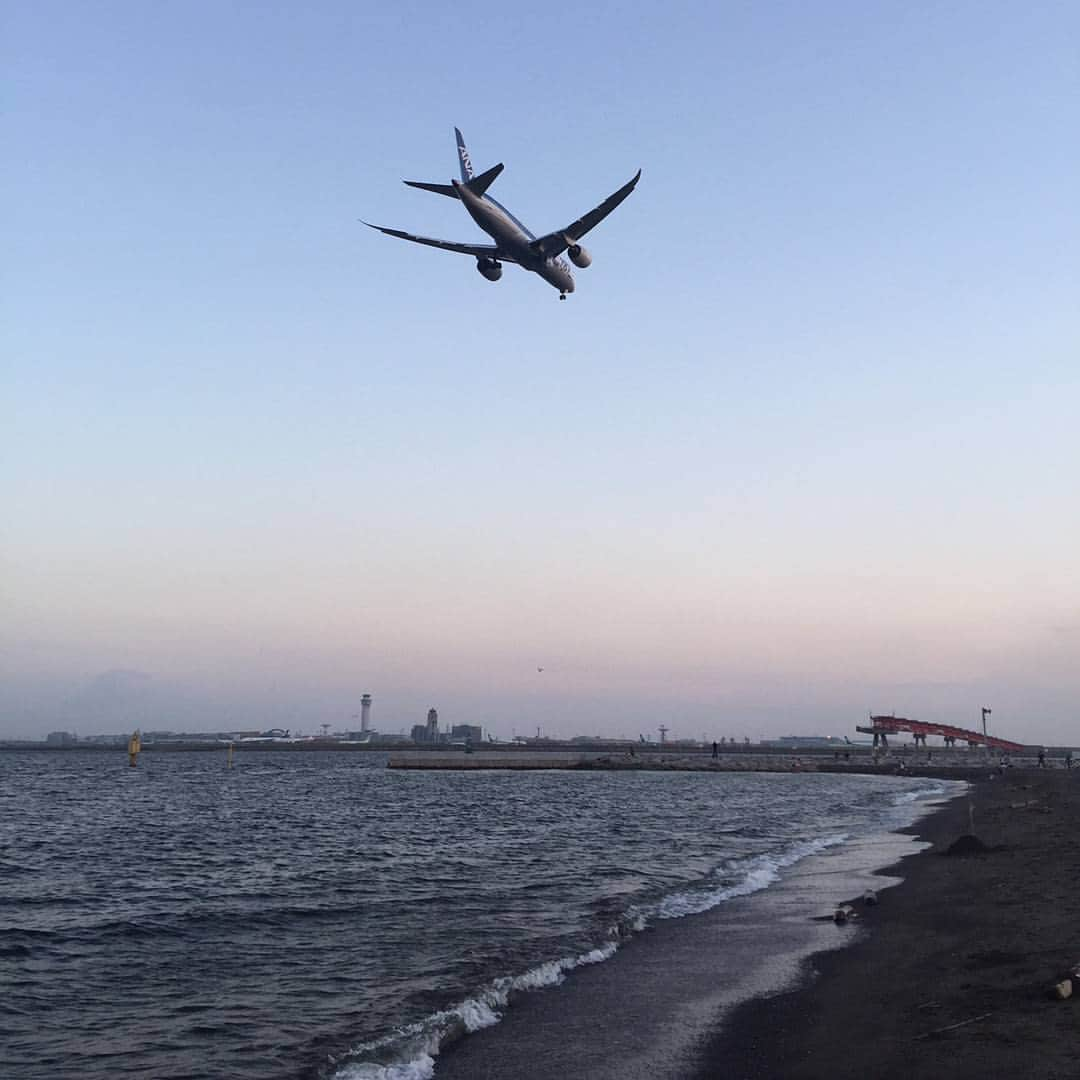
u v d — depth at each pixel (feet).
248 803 254.47
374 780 399.65
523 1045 47.24
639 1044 46.93
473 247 160.97
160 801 263.49
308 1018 53.72
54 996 59.26
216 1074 44.73
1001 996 49.19
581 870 115.14
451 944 72.79
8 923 82.84
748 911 84.58
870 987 54.75
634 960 65.77
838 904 86.74
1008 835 133.08
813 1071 41.24
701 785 359.46
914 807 228.84
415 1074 43.42
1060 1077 36.55
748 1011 52.13
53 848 144.56
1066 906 73.51
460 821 193.06
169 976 64.13
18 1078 44.60
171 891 101.14
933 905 80.48
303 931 78.95
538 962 65.77
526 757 648.79
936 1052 41.22
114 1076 44.80
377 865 121.90
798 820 192.65
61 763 647.15
